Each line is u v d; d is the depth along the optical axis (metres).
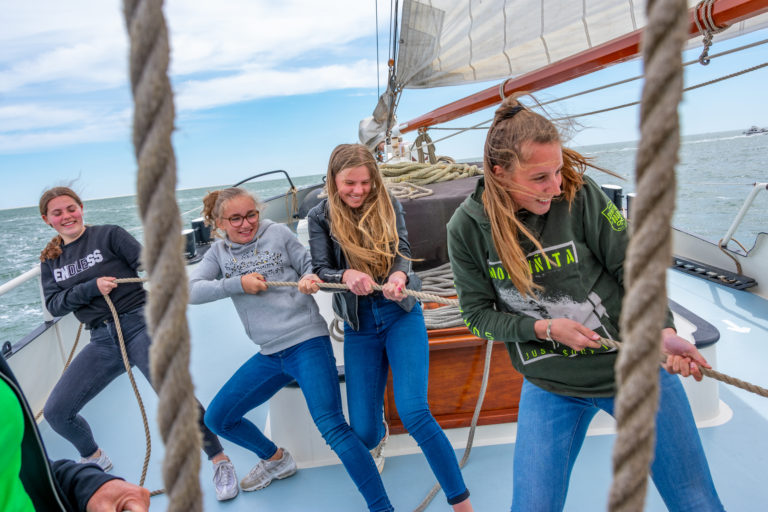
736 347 3.21
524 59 3.25
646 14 0.37
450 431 2.65
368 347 2.11
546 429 1.53
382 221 2.11
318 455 2.62
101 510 1.07
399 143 5.04
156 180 0.39
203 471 2.66
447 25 3.62
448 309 2.83
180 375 0.42
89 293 2.43
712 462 2.32
